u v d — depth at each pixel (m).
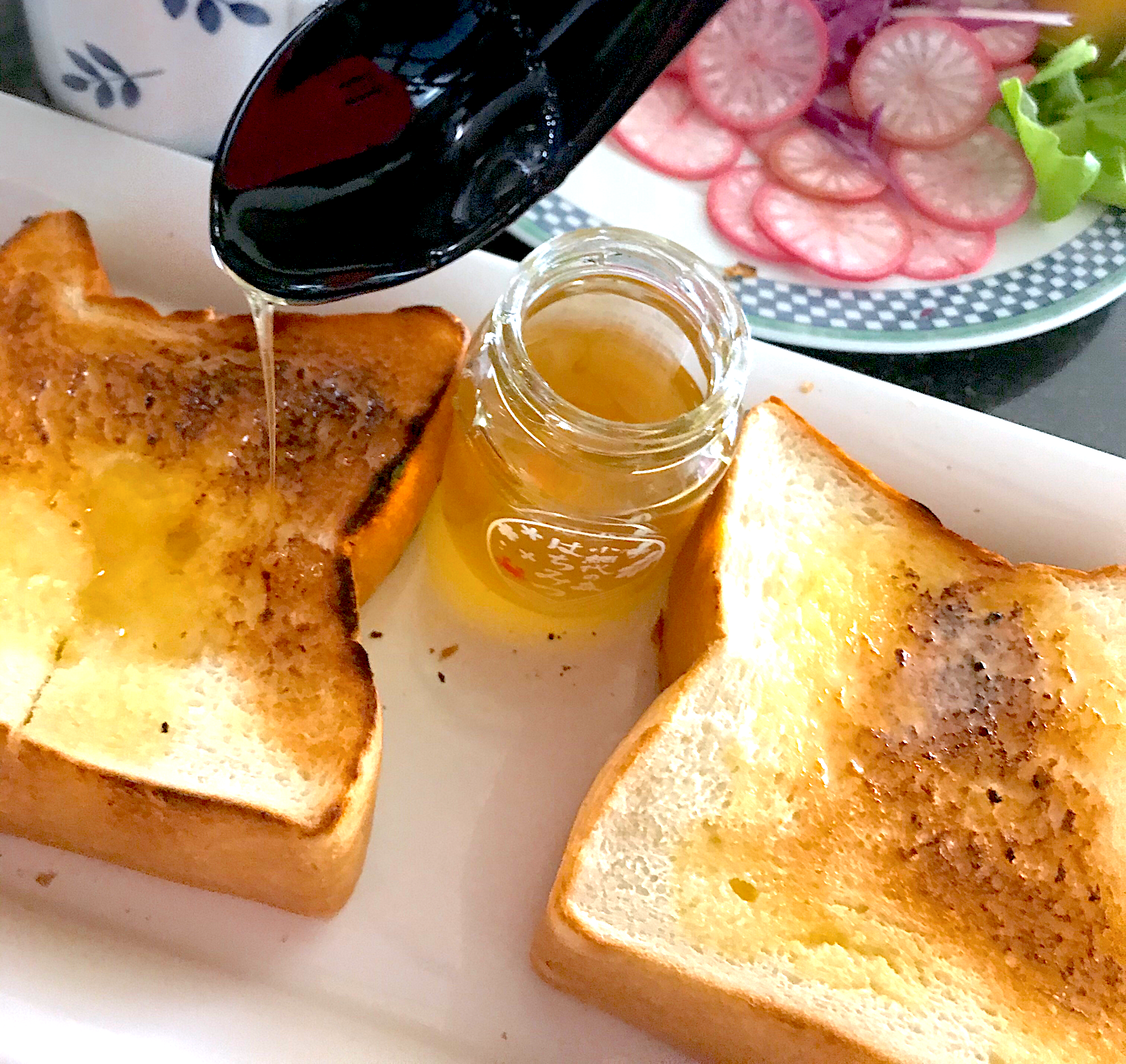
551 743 0.19
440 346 0.20
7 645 0.17
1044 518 0.21
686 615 0.19
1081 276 0.25
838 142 0.26
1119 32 0.28
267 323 0.16
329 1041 0.16
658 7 0.14
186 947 0.17
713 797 0.18
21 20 0.23
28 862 0.17
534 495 0.17
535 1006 0.17
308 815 0.16
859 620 0.19
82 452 0.19
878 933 0.17
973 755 0.19
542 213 0.24
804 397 0.21
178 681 0.17
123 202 0.21
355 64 0.13
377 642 0.19
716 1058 0.17
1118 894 0.18
